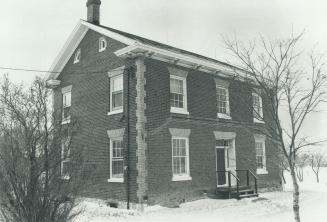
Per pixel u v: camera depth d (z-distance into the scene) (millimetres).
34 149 8023
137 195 15594
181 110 18109
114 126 17438
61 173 8445
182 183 17391
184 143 18125
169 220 13297
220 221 13219
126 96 16938
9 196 7902
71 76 21062
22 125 8156
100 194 17641
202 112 19203
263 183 22484
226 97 20938
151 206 15766
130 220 13305
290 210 16172
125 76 17156
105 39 18859
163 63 17625
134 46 16234
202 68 19531
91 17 21000
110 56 18328
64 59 21562
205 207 16172
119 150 17219
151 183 15984
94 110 18922
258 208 16328
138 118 16062
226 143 20812
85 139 19172
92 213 14648
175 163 17531
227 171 18734
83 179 9070
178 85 18391
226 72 20312
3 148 7973
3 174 7871
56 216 8352
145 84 16531
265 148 23109
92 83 19344
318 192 23547
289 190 24734
